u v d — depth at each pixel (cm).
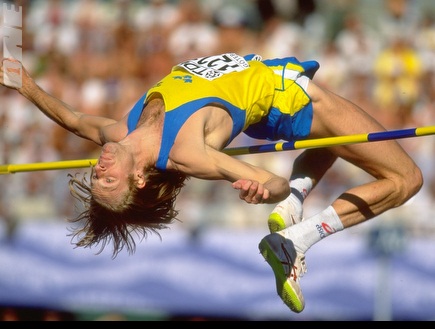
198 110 1564
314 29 3469
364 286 2564
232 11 3500
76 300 2770
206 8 3559
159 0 3547
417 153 2859
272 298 2597
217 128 1582
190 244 2689
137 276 2712
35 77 3509
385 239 2569
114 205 1595
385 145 1730
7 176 2933
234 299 2623
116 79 3378
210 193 2802
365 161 1747
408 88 3111
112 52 3450
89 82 3406
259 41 3384
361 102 3081
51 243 2809
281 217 1742
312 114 1733
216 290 2641
